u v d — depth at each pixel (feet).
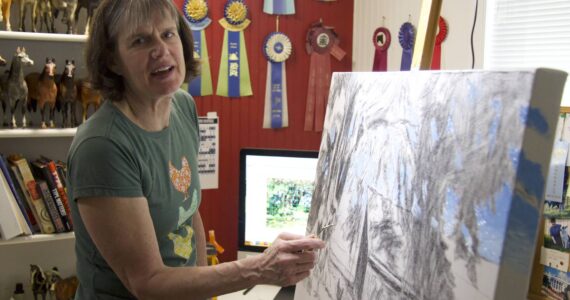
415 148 2.58
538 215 1.78
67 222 7.07
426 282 2.33
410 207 2.57
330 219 3.87
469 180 2.08
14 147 7.54
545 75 1.77
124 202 3.42
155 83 3.59
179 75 3.76
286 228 6.42
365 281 3.01
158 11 3.59
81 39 7.06
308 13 8.66
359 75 3.70
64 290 7.31
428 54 3.34
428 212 2.38
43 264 7.91
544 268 4.97
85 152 3.43
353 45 8.92
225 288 3.50
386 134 2.99
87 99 7.24
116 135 3.49
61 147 7.80
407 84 2.80
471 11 6.23
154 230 3.70
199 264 4.87
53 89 7.00
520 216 1.80
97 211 3.41
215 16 8.28
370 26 8.39
